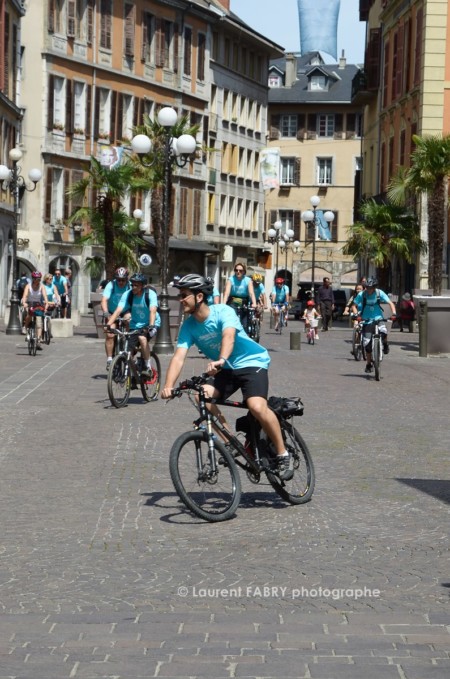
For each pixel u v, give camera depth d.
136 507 10.66
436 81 50.44
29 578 8.19
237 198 91.31
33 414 17.38
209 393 10.23
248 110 93.06
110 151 54.62
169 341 31.08
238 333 10.41
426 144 43.22
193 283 10.25
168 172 31.89
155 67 76.44
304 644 6.65
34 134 66.12
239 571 8.40
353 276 106.38
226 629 6.95
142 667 6.26
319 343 41.16
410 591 7.87
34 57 65.94
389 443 14.98
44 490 11.48
